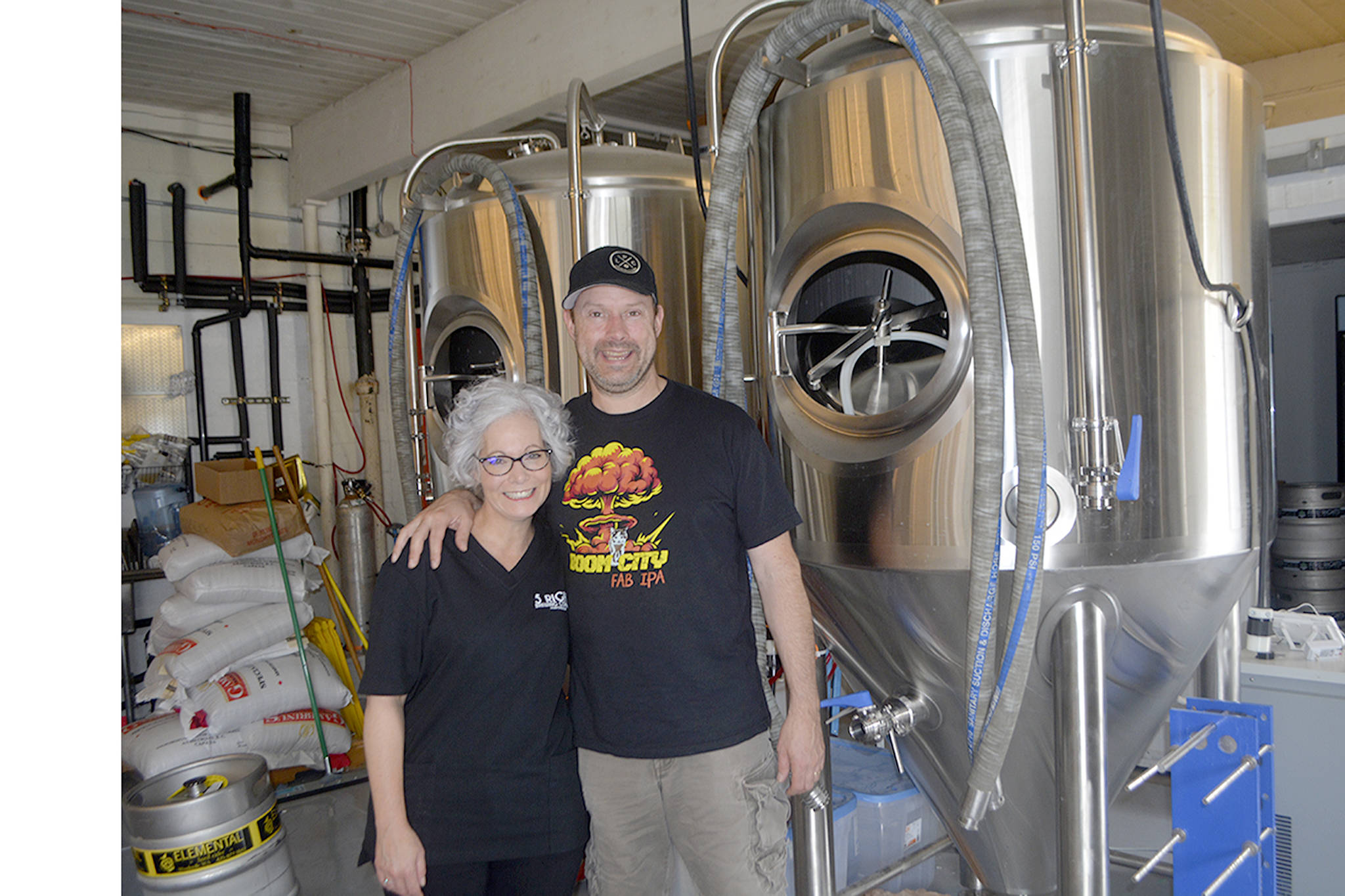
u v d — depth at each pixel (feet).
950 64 4.82
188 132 16.57
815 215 5.75
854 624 6.16
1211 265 5.33
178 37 13.38
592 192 8.11
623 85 15.90
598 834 5.49
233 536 12.75
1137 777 6.38
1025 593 4.75
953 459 5.24
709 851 5.27
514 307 8.27
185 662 11.62
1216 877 6.97
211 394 16.70
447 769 5.25
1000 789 5.55
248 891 8.11
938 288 5.43
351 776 12.71
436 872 5.23
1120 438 5.00
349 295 18.03
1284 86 12.09
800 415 6.09
